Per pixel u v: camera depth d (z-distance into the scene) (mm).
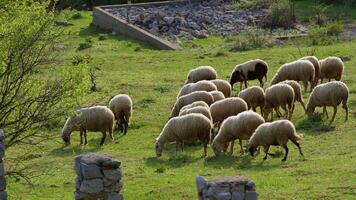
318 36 109312
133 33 120625
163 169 51906
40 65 56938
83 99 51312
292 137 52531
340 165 48219
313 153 54062
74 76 48281
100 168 31172
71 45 110875
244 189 25156
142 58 101188
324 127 61844
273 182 44750
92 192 31094
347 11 132375
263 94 64938
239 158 54375
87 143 65062
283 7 125562
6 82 46094
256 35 109812
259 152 54938
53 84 47812
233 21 128000
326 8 131875
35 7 49438
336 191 41344
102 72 92938
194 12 133625
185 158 55938
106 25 128500
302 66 72812
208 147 58906
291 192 41719
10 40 46906
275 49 103438
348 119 64000
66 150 62688
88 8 152500
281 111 69062
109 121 64312
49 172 54719
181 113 60094
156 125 69625
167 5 140250
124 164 55562
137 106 76062
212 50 105688
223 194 24953
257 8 135000
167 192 44781
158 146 57625
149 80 87312
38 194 48156
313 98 64250
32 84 47375
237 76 78688
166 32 121625
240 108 60875
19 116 46500
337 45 104188
